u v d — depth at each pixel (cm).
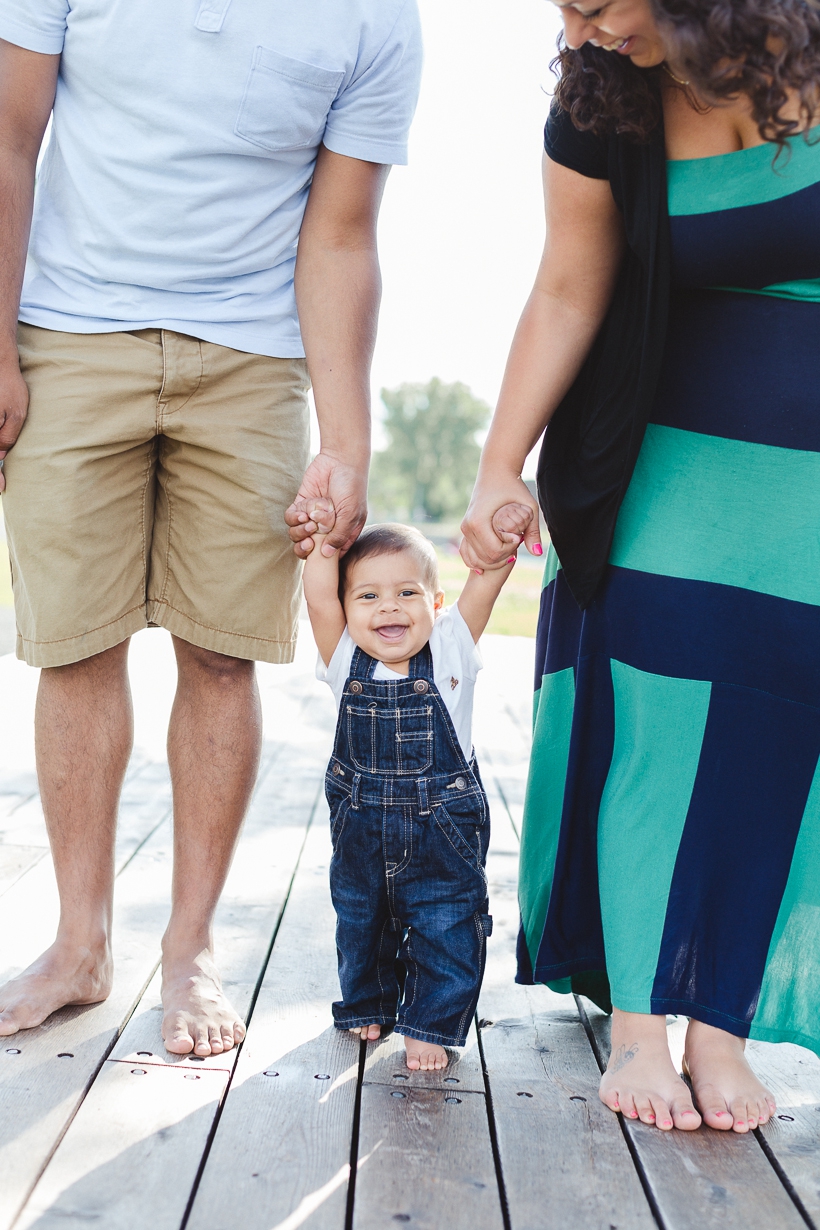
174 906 194
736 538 166
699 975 169
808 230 151
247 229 185
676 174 156
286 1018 188
